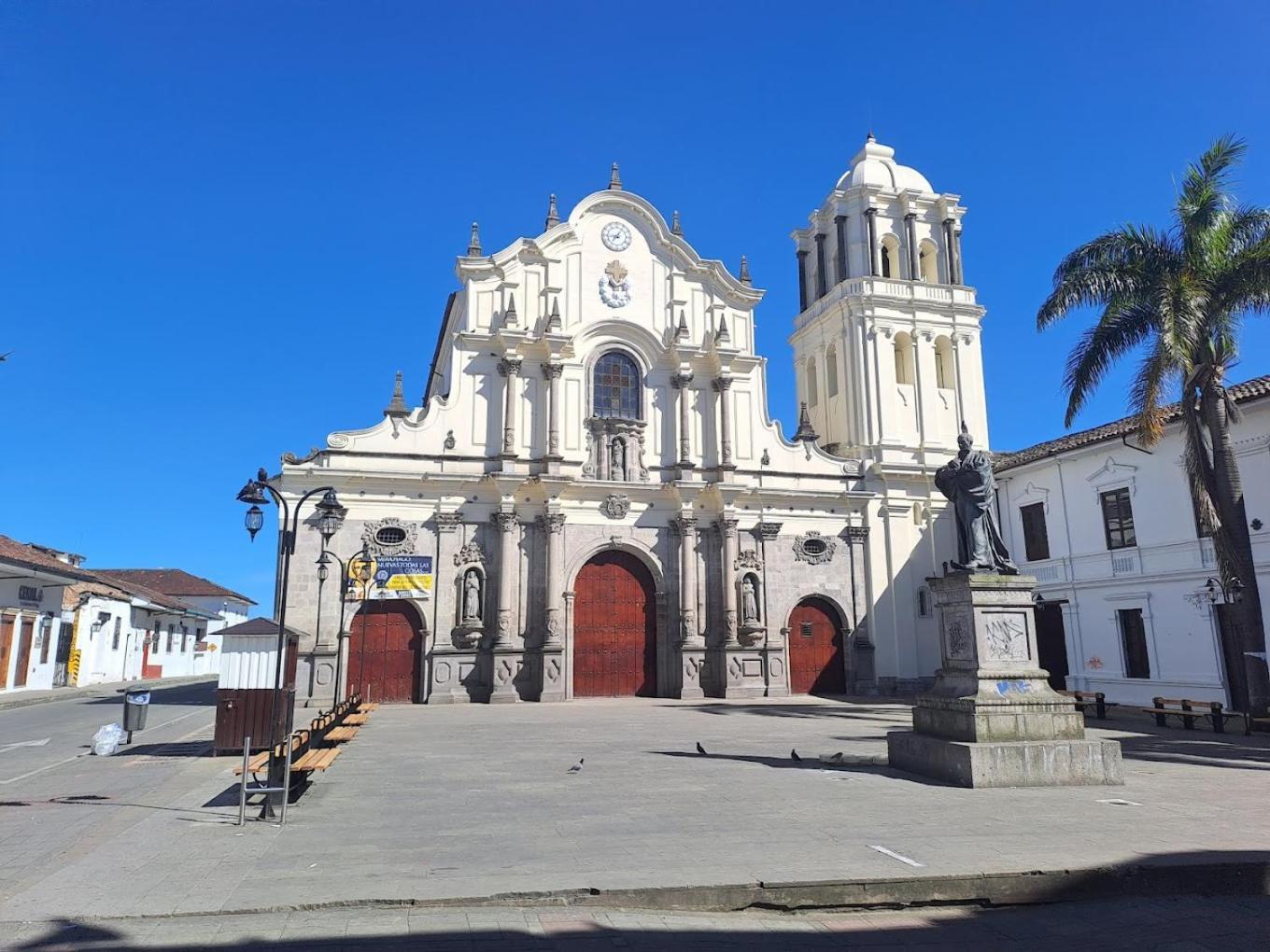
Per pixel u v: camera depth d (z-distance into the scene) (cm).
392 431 3466
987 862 844
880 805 1134
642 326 3834
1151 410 2250
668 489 3647
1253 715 2047
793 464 3925
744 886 769
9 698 3453
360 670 3247
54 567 3781
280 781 1233
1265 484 2612
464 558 3391
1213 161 2275
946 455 4081
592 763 1603
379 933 671
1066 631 3316
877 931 726
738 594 3675
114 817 1117
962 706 1347
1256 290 2097
